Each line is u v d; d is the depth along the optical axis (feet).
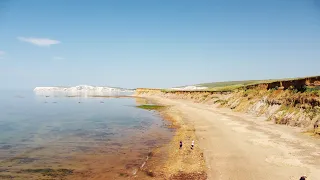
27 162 79.41
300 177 61.26
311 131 109.91
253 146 90.89
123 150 93.35
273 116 148.25
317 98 123.34
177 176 65.77
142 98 525.75
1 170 71.82
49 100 468.75
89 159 82.28
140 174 68.39
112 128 144.15
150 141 108.17
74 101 433.89
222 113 200.64
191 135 114.93
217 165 72.23
